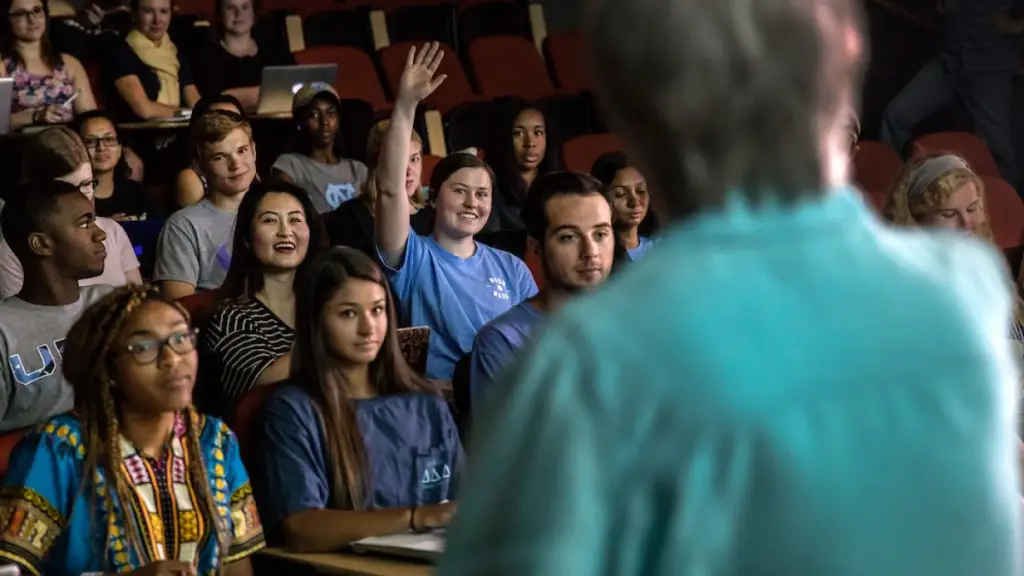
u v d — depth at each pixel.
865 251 0.91
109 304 2.71
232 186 5.12
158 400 2.68
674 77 0.89
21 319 3.67
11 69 6.82
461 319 4.33
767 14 0.90
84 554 2.66
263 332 3.78
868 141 7.74
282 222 3.89
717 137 0.90
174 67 7.53
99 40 7.32
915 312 0.89
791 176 0.91
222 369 3.70
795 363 0.86
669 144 0.91
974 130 8.05
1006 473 0.91
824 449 0.85
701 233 0.91
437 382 4.07
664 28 0.90
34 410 3.67
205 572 2.77
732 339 0.86
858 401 0.86
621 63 0.91
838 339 0.87
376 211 4.16
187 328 2.72
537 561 0.83
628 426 0.85
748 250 0.90
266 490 3.02
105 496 2.66
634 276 0.91
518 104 6.70
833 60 0.91
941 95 8.12
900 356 0.88
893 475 0.85
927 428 0.87
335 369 3.08
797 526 0.84
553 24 10.12
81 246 3.70
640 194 4.91
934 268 0.94
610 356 0.86
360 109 6.89
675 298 0.88
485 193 4.40
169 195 6.28
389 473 3.10
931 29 8.50
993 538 0.88
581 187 3.40
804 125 0.90
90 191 5.01
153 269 5.36
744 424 0.84
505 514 0.86
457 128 7.82
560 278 3.43
